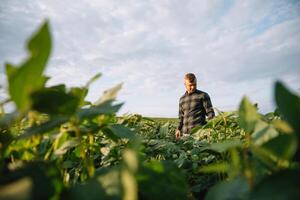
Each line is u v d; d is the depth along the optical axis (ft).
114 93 2.25
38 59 1.54
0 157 2.23
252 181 1.79
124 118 7.00
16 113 1.77
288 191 1.43
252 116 2.14
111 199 1.78
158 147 5.47
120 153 4.65
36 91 1.75
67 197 1.88
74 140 2.82
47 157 2.81
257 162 2.08
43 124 2.08
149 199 2.03
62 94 1.87
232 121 5.17
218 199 1.85
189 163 4.53
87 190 1.88
